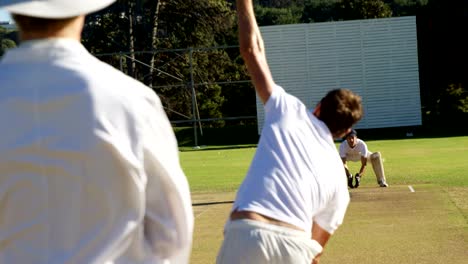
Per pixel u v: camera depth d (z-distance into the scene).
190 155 31.36
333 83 38.81
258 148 4.23
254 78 4.44
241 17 4.52
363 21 38.62
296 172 4.10
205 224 12.63
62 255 2.51
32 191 2.50
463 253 9.58
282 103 4.34
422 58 49.84
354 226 11.83
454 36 49.34
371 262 9.27
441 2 49.91
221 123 50.59
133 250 2.57
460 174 18.94
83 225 2.52
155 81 48.56
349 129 4.53
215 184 19.25
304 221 4.07
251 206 4.03
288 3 87.69
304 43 38.75
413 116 38.72
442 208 13.23
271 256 3.97
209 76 50.22
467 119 42.66
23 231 2.52
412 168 21.11
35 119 2.48
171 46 50.12
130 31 49.09
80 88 2.48
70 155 2.47
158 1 48.72
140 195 2.52
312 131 4.27
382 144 32.22
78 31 2.62
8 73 2.53
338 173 4.30
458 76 49.38
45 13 2.48
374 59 38.72
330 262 9.34
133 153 2.49
